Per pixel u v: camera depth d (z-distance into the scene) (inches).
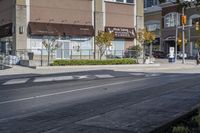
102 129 343.3
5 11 1793.8
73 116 426.0
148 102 504.7
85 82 885.8
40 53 1674.5
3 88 772.6
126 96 597.9
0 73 1213.7
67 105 513.7
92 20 1886.1
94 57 1862.7
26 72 1257.4
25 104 531.2
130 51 1947.6
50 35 1712.6
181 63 1998.0
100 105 506.0
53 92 678.5
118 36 1942.7
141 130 334.0
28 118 419.5
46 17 1727.4
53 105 516.1
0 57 1616.6
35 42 1691.7
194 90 636.1
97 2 1899.6
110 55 1902.1
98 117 403.2
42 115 436.8
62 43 1759.4
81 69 1428.4
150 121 371.2
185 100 512.4
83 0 1849.2
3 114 450.3
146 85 781.9
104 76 1079.6
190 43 3073.3
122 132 329.4
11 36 1727.4
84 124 368.5
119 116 404.5
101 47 1776.6
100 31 1818.4
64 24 1779.0
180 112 414.9
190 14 3068.4
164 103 489.7
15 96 628.7
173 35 3292.3
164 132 295.9
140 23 2066.9
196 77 992.2
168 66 1668.3
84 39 1844.2
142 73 1213.1
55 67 1453.0
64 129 351.3
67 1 1792.6
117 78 1001.5
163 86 748.6
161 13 3422.7
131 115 408.2
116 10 1973.4
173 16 3297.2
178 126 303.9
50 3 1738.4
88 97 598.5
